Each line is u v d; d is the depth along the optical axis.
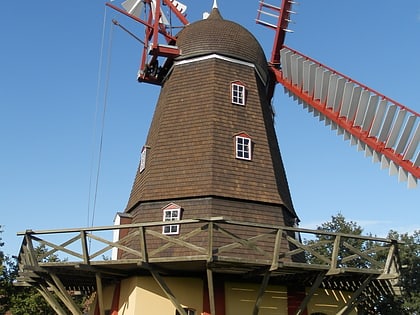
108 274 14.95
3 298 27.78
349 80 15.65
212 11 21.23
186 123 17.45
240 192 16.05
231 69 18.61
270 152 17.61
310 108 17.83
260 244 15.48
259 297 13.51
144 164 17.81
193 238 15.03
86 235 13.46
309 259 34.59
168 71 19.83
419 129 12.98
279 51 20.70
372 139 14.49
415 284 35.56
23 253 15.48
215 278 15.21
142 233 12.81
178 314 14.59
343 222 37.66
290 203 18.39
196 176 16.11
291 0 20.33
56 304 15.37
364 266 35.22
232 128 17.28
